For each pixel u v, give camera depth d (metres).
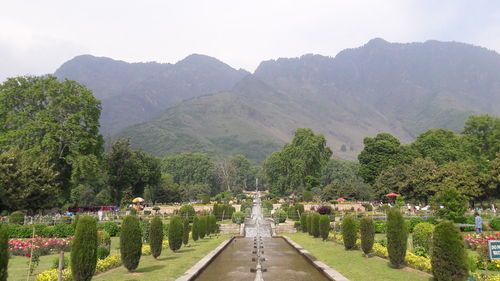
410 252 15.64
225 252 21.23
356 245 19.62
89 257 11.05
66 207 47.47
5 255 8.41
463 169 41.56
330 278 12.95
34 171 32.91
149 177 62.00
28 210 33.91
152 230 17.36
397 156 66.12
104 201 61.34
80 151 41.31
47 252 19.61
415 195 49.38
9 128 40.28
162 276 13.23
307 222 30.30
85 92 43.38
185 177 116.56
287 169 75.62
